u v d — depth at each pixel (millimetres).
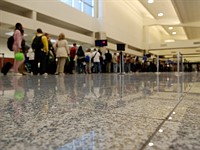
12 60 14719
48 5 12531
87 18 16328
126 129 734
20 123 821
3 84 2848
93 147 569
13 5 10688
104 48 17266
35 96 1626
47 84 2914
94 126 777
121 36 20781
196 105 1222
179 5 16875
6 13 9977
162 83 3221
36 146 580
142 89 2221
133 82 3469
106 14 17984
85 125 792
